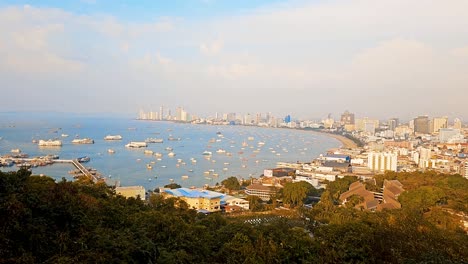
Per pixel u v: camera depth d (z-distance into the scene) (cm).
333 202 14200
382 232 4934
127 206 6931
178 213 7694
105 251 4081
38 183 5612
